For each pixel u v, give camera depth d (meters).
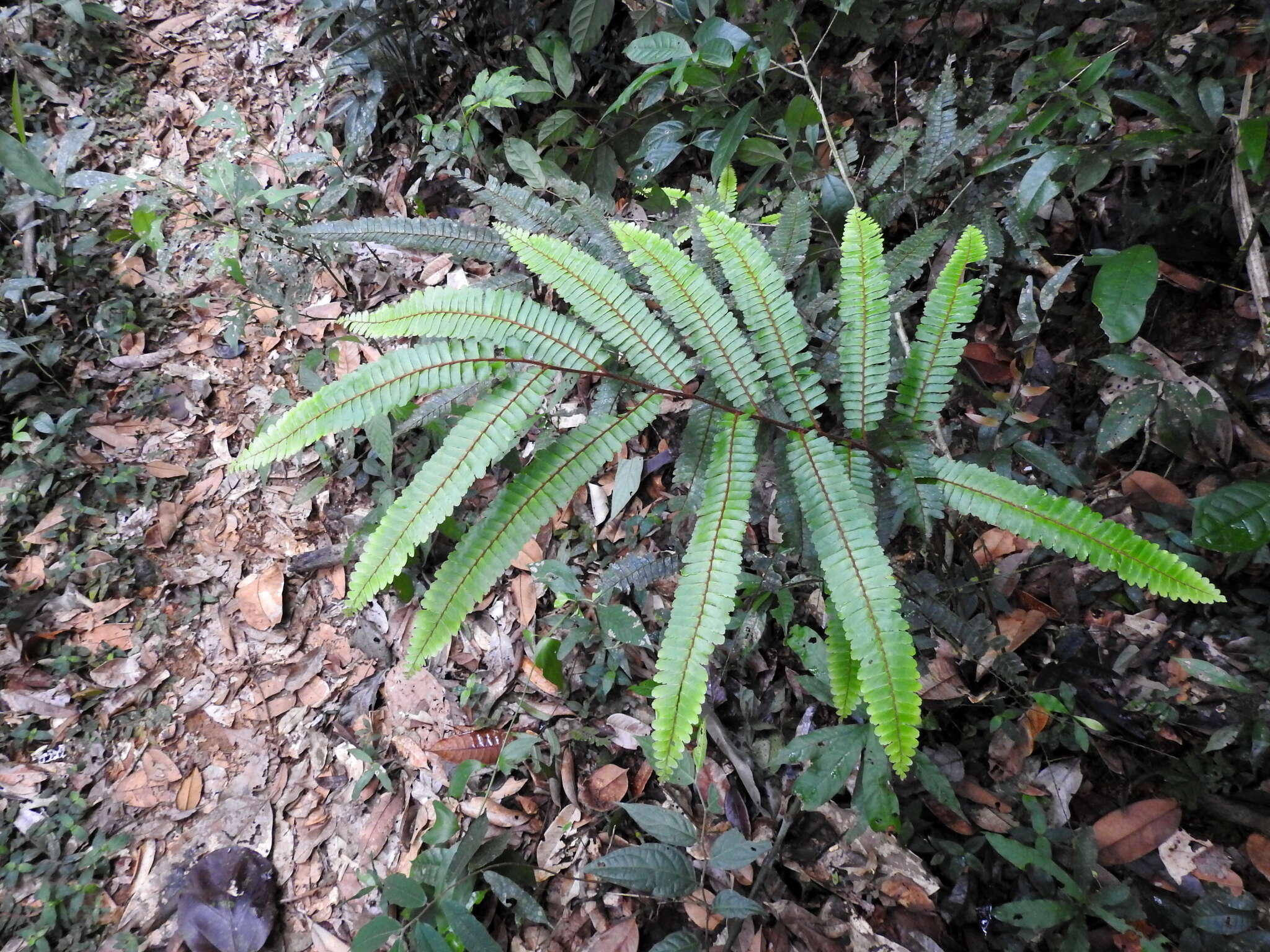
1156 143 2.01
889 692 1.09
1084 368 2.42
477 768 2.07
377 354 3.04
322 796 2.21
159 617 2.49
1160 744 1.94
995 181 2.34
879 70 2.96
